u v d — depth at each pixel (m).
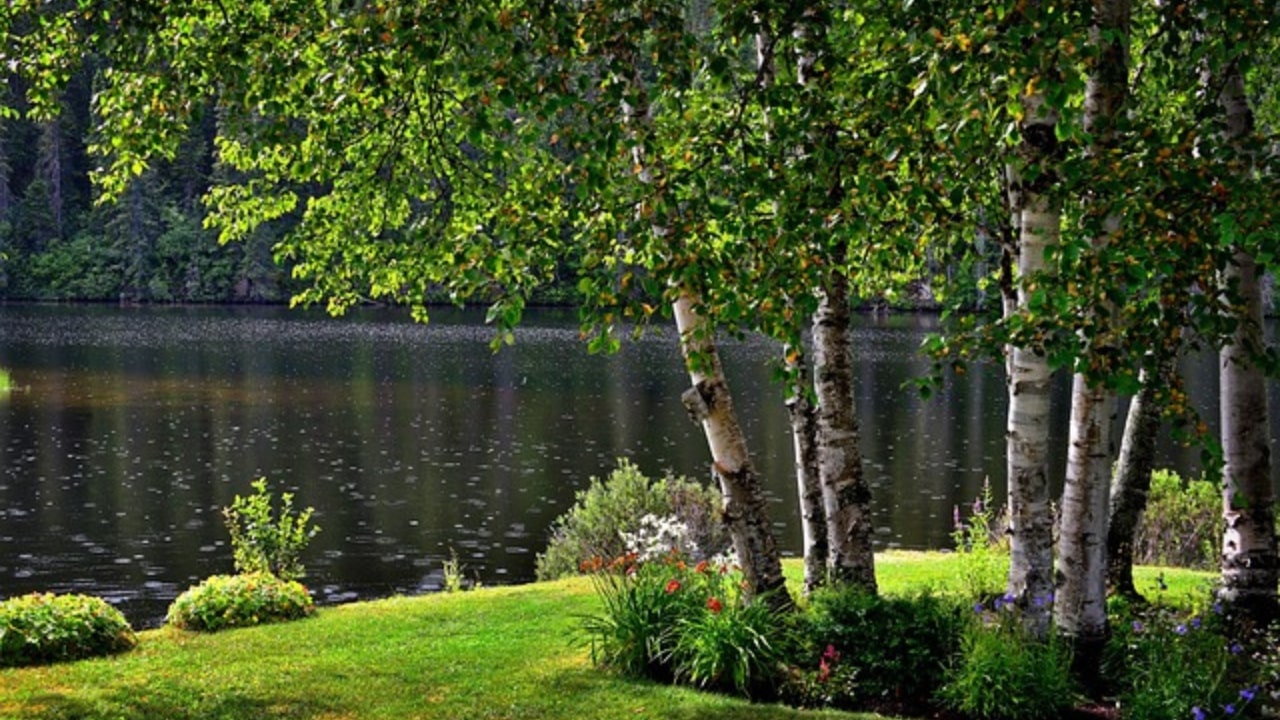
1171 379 4.74
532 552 15.57
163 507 18.02
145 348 47.50
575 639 7.95
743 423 28.27
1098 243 5.58
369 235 8.95
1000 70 4.38
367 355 46.75
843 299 7.62
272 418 28.25
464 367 42.25
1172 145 4.67
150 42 6.38
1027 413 6.69
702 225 4.91
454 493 19.45
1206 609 7.69
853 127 5.05
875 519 17.39
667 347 52.19
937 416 29.30
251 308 79.12
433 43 4.96
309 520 17.33
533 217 5.06
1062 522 6.79
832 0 6.58
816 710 6.61
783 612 7.52
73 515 17.39
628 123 5.15
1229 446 7.57
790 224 4.89
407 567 14.73
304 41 5.71
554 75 4.84
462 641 8.23
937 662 6.79
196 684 7.16
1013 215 7.19
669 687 7.04
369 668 7.51
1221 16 5.49
